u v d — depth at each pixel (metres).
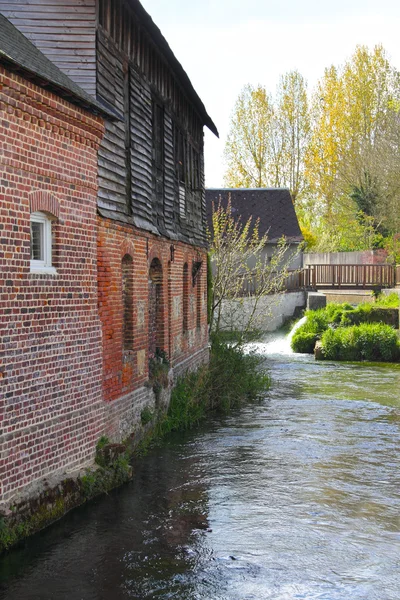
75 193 9.67
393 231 44.91
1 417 7.84
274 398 19.67
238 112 57.28
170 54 14.35
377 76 54.22
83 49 10.98
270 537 8.98
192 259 19.58
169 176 16.45
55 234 9.20
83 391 9.92
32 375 8.49
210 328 23.20
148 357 14.45
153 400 14.04
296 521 9.59
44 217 9.05
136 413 12.78
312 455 13.10
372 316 31.72
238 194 44.72
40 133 8.69
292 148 57.22
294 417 16.83
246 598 7.27
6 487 7.98
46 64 9.23
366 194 48.44
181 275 17.72
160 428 14.38
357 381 22.89
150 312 15.09
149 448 13.41
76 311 9.69
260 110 57.06
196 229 20.48
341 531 9.24
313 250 53.00
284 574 7.88
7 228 7.96
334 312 32.72
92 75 10.95
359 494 10.79
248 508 10.07
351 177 50.16
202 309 21.12
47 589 7.33
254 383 20.22
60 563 7.93
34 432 8.55
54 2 11.00
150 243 14.02
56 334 9.11
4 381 7.89
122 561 8.08
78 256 9.77
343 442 14.18
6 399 7.93
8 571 7.70
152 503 10.06
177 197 17.56
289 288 39.22
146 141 14.01
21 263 8.26
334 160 54.06
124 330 12.71
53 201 9.05
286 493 10.80
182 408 15.59
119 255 11.80
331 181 54.12
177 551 8.44
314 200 58.41
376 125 51.34
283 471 12.01
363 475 11.81
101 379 10.60
